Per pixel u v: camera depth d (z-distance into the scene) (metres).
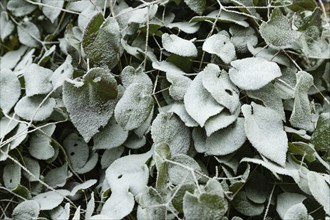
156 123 0.61
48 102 0.68
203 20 0.69
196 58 0.69
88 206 0.59
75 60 0.69
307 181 0.59
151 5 0.68
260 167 0.62
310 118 0.63
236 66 0.63
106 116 0.63
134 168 0.61
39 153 0.67
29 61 0.75
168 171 0.58
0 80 0.70
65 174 0.67
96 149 0.67
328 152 0.63
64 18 0.79
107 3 0.73
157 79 0.68
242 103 0.65
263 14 0.72
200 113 0.60
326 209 0.56
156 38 0.72
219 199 0.53
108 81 0.62
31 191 0.66
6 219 0.63
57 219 0.59
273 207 0.61
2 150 0.66
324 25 0.76
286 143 0.59
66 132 0.70
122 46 0.67
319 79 0.72
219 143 0.60
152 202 0.56
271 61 0.65
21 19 0.82
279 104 0.63
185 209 0.53
